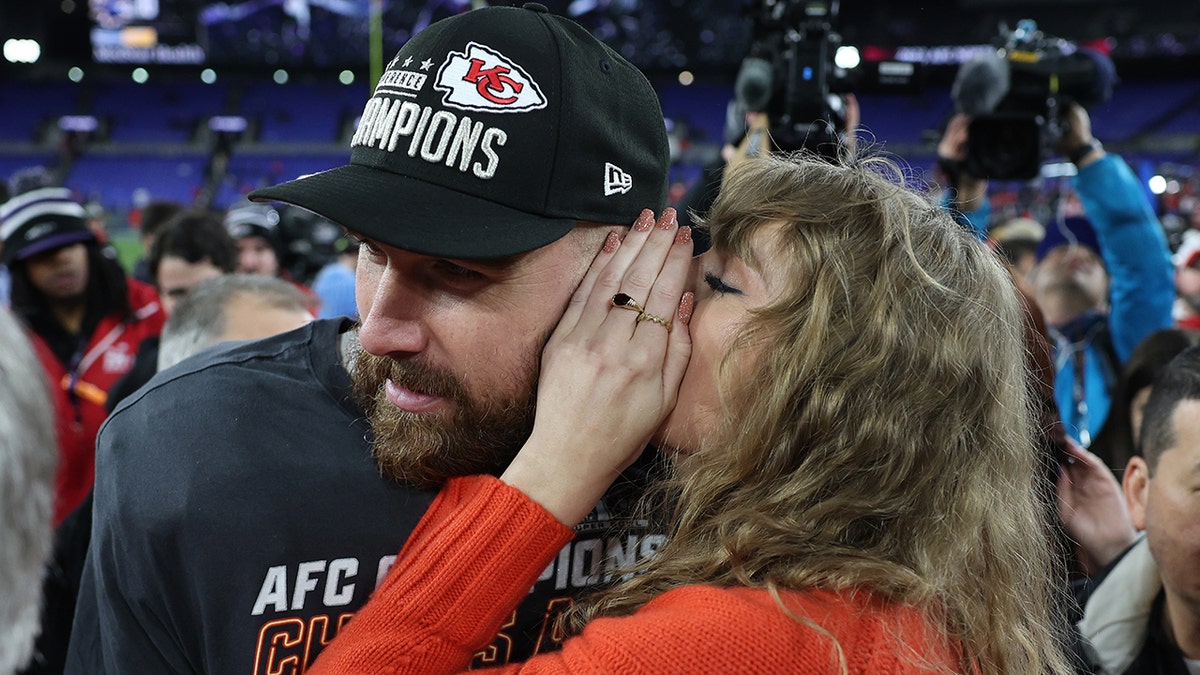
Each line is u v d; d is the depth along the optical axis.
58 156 18.83
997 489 0.80
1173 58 16.58
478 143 0.70
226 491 0.77
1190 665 1.06
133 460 0.80
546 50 0.73
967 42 16.27
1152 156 16.39
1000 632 0.78
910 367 0.75
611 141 0.76
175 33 18.11
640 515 0.87
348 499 0.79
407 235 0.67
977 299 0.80
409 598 0.69
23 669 0.69
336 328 0.87
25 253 2.22
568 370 0.74
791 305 0.75
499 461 0.78
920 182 0.95
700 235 0.92
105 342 2.35
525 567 0.71
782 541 0.72
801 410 0.75
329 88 20.14
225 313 1.39
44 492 0.69
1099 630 1.13
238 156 19.14
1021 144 1.74
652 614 0.67
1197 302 2.61
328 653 0.70
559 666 0.66
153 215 3.82
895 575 0.70
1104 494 1.29
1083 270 2.08
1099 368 2.04
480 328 0.73
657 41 16.30
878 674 0.66
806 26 1.56
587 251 0.77
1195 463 0.98
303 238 3.87
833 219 0.77
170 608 0.78
